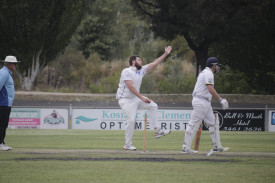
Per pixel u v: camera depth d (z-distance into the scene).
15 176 21.31
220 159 27.61
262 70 101.88
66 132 52.41
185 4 89.12
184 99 97.94
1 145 32.81
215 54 108.38
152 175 21.66
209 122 29.73
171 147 36.41
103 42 150.25
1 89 31.81
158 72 127.00
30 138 45.25
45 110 56.06
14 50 102.88
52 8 101.75
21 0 97.69
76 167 24.00
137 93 32.03
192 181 20.20
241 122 55.56
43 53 108.44
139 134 51.00
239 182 20.02
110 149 34.12
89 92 120.75
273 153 31.50
